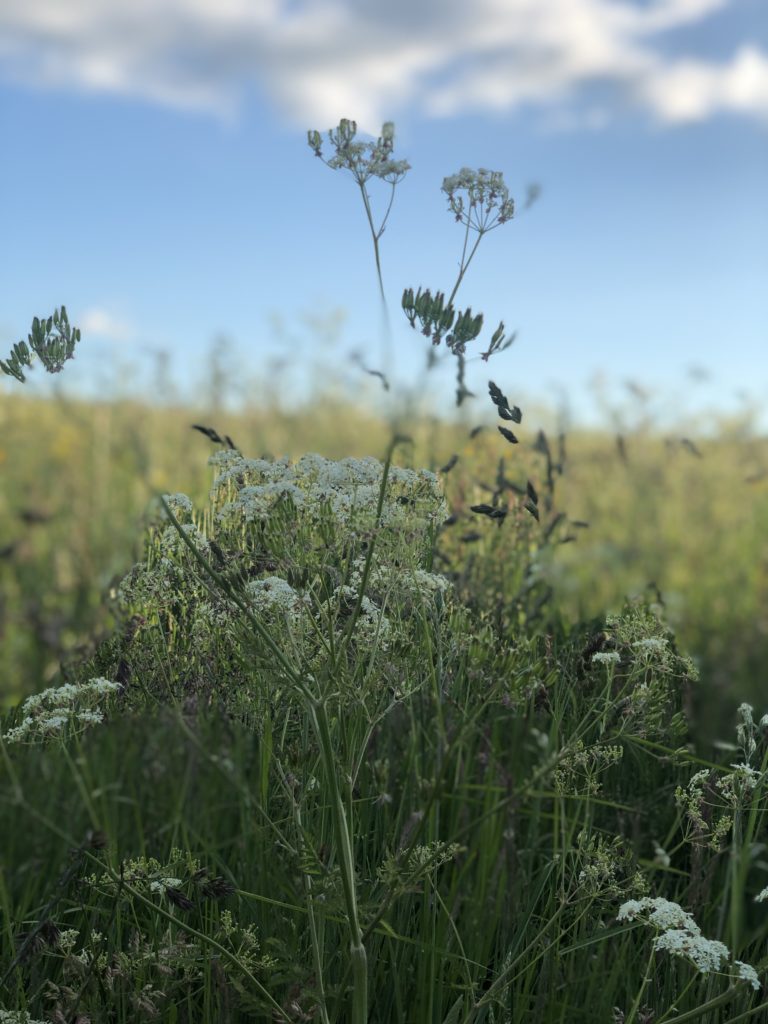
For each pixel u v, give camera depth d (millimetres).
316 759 677
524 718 779
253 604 598
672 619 955
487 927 725
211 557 667
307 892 601
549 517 1088
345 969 672
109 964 637
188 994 644
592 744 753
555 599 967
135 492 1674
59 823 920
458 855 774
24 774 912
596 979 693
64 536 1605
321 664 612
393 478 655
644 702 648
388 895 589
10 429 1973
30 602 1336
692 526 2086
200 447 1859
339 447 1867
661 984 717
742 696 1267
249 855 802
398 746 836
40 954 620
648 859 816
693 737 1001
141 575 723
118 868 661
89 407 1925
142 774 965
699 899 727
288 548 628
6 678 1196
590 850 650
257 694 685
